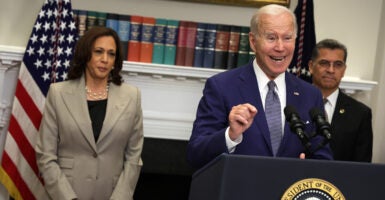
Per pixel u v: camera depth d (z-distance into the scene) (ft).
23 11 15.55
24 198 14.25
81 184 11.36
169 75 15.61
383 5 16.48
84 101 11.56
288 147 8.05
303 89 8.57
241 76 8.44
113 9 15.96
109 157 11.53
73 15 14.88
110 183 11.53
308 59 15.19
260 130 8.03
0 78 14.85
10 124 14.30
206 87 8.52
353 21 16.57
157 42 15.44
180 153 16.40
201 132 8.07
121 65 12.07
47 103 11.71
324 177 5.59
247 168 5.48
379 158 16.30
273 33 8.11
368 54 16.62
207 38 15.58
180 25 15.51
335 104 13.29
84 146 11.41
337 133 12.94
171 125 15.85
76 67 11.80
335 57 13.15
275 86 8.41
